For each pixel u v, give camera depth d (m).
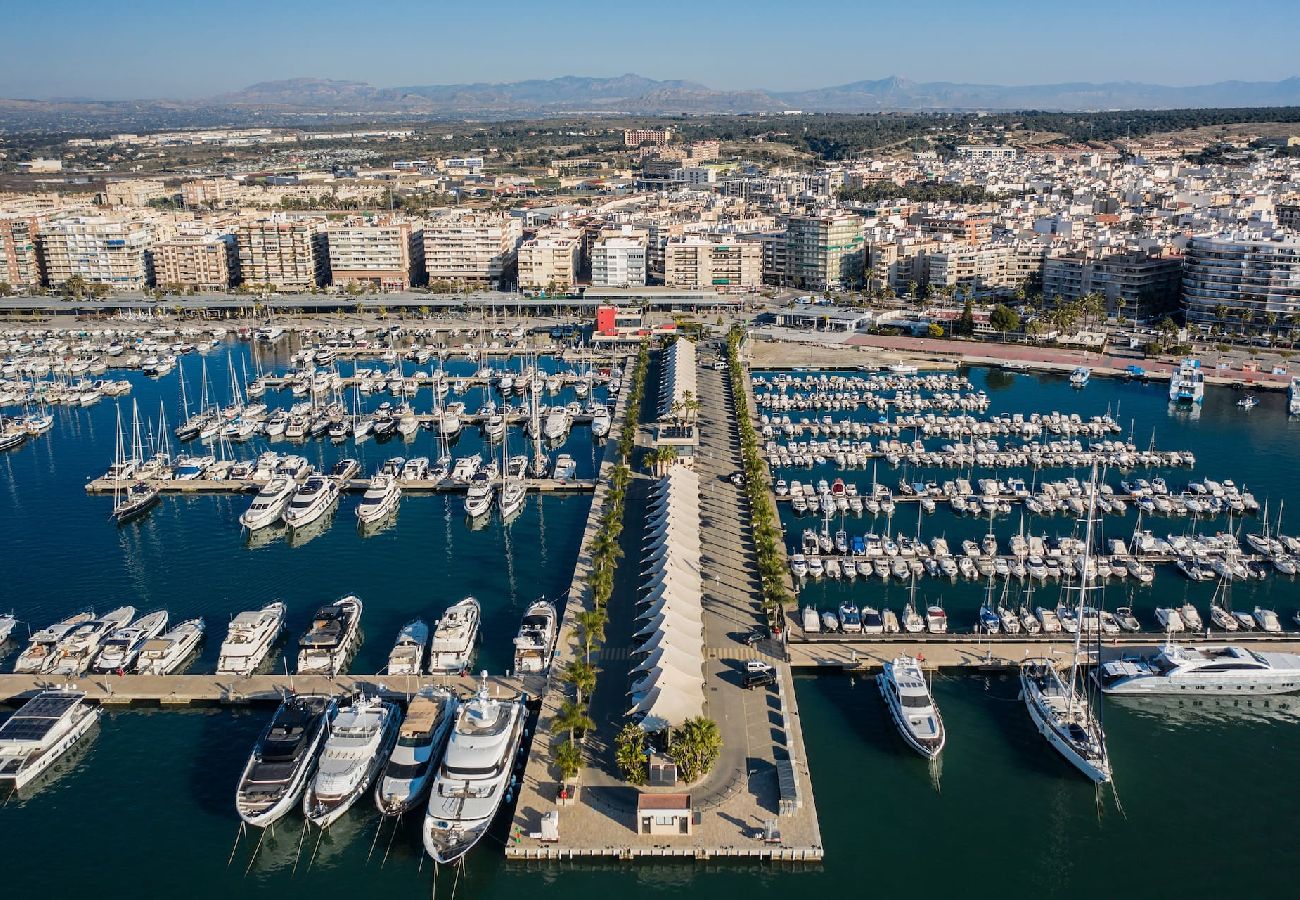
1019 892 115.31
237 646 158.75
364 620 174.62
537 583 188.62
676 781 126.31
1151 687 150.12
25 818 128.00
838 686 152.25
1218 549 198.25
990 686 152.62
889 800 129.50
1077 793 131.25
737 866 118.00
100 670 156.50
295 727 135.00
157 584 190.50
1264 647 160.25
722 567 187.25
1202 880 117.56
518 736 137.62
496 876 117.75
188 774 135.75
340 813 125.88
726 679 149.75
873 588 185.00
